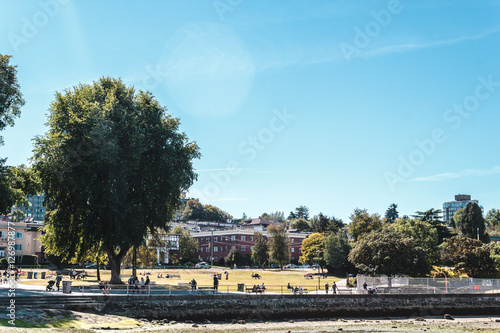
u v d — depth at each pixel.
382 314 55.28
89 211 55.34
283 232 125.06
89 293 46.34
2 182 47.34
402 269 71.69
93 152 53.34
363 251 75.31
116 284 58.81
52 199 58.91
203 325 44.50
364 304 54.69
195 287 55.59
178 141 62.69
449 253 85.12
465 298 59.06
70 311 39.91
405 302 56.69
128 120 57.56
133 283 54.03
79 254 60.41
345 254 104.81
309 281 87.31
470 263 80.75
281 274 104.94
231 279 88.94
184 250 144.38
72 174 55.12
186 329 40.69
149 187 60.19
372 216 120.31
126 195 58.22
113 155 54.16
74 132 54.91
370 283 62.72
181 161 62.03
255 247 131.88
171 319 45.84
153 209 61.69
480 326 48.38
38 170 56.16
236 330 41.75
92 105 54.50
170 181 59.12
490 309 59.25
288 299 51.28
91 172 55.56
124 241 56.44
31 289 49.16
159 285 64.62
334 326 46.16
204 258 159.50
